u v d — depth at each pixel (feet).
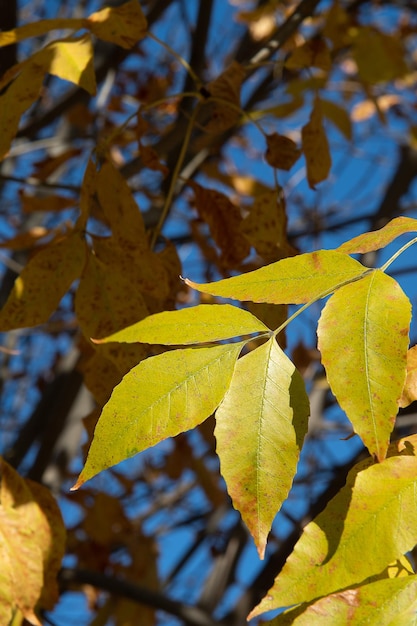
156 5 4.54
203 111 3.59
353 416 1.90
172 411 1.98
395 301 1.97
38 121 4.54
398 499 1.96
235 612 5.47
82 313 2.56
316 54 3.00
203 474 5.40
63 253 2.60
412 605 1.89
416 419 4.75
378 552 1.93
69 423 6.12
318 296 2.02
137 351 2.51
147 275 2.62
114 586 5.04
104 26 2.70
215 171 3.94
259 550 1.92
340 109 4.36
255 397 1.99
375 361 1.92
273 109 4.41
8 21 4.41
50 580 2.53
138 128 2.84
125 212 2.65
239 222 2.89
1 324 2.55
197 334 2.04
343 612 1.88
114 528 5.18
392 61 4.07
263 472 1.95
